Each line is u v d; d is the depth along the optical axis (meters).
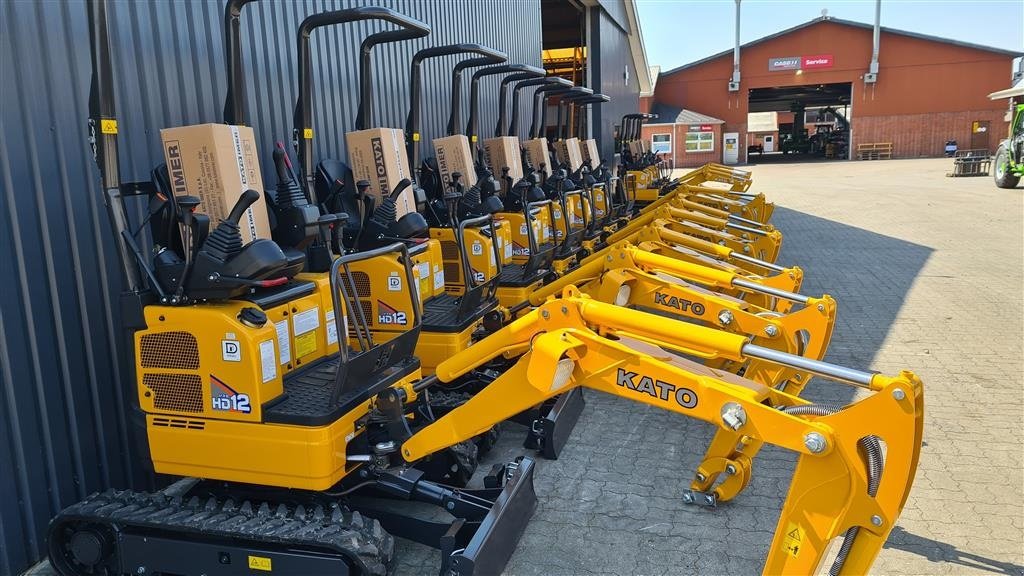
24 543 3.50
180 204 3.12
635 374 2.92
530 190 7.51
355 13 4.20
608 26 18.48
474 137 7.39
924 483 4.19
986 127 38.34
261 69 5.27
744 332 4.36
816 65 40.22
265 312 3.46
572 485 4.30
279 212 4.17
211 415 3.29
